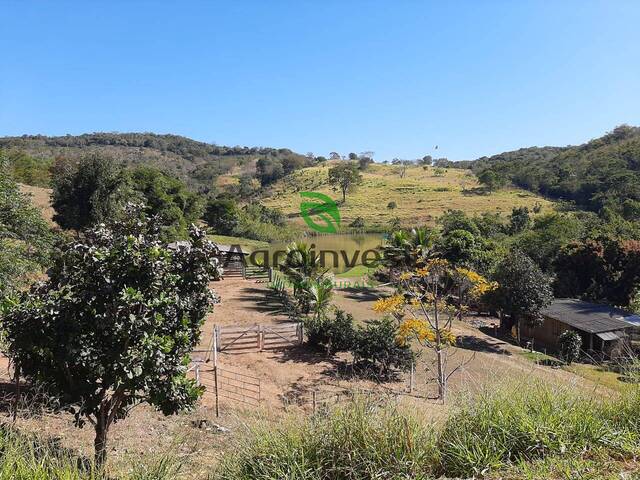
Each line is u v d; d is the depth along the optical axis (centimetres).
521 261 1955
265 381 1207
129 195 2705
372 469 322
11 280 811
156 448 627
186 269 533
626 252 2500
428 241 2148
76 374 500
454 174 10969
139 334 472
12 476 306
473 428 352
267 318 1820
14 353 489
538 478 289
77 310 472
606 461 304
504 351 1709
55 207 2717
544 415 350
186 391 525
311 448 343
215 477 359
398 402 393
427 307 1573
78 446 614
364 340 1366
